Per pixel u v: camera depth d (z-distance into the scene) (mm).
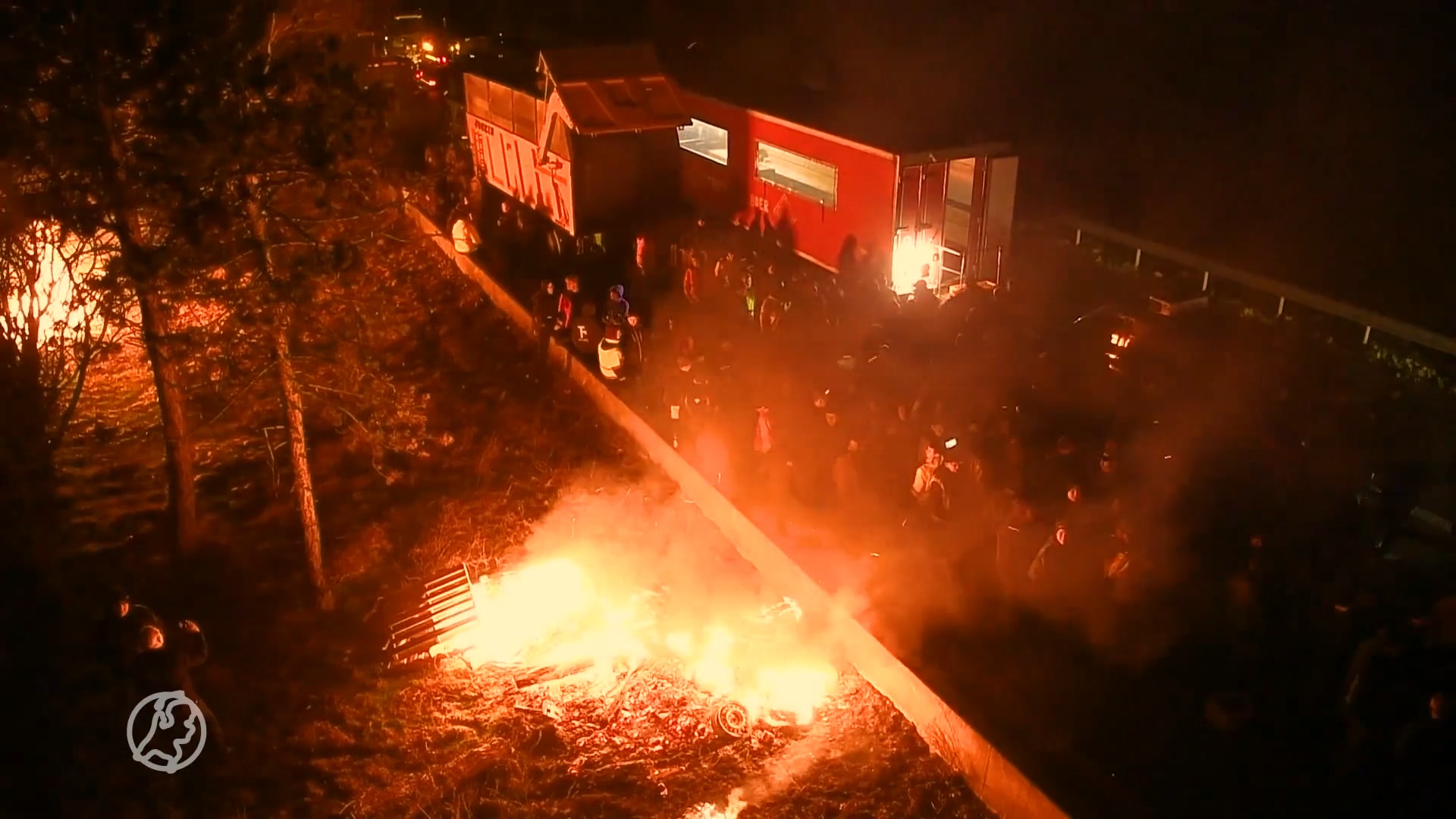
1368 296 20344
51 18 10797
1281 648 11422
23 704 11531
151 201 11633
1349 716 9969
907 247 19969
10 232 12805
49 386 16422
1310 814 9523
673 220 24344
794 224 22203
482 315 22625
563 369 19547
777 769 10695
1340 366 17750
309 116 11414
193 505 14281
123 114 11641
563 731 11367
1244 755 10203
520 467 16688
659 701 11680
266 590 13750
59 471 16156
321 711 11680
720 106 23891
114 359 19484
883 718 11266
